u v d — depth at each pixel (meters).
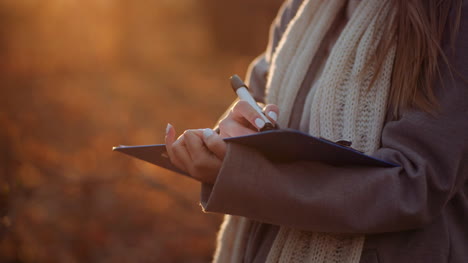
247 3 17.12
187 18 15.34
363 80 1.10
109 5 10.44
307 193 0.96
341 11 1.28
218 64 13.66
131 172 3.90
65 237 3.09
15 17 6.85
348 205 0.94
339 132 1.10
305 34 1.29
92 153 4.44
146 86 8.84
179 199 3.86
